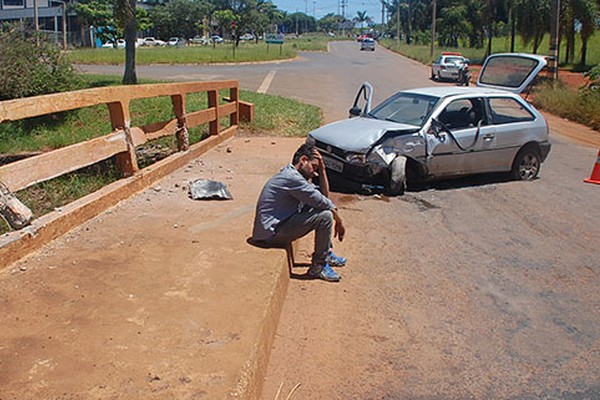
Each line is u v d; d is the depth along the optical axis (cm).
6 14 6725
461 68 3044
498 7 5388
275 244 535
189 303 410
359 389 382
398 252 644
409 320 483
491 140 937
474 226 745
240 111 1353
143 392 304
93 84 1914
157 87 805
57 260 481
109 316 386
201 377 320
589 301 531
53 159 551
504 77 1321
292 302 499
